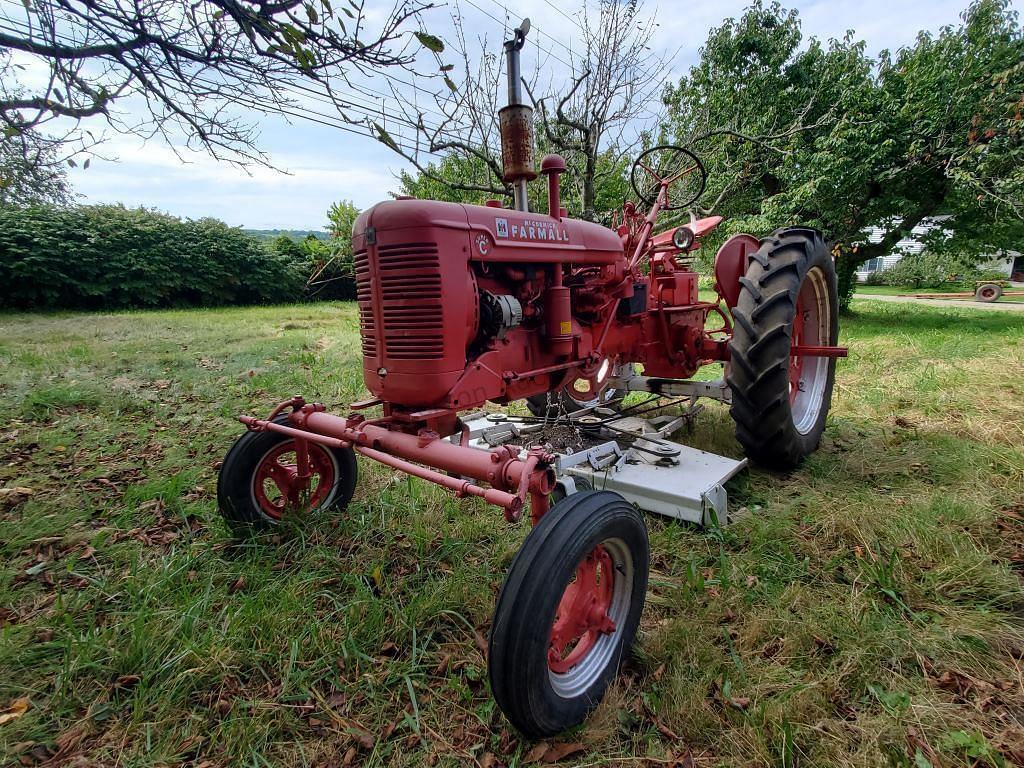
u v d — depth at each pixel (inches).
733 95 370.3
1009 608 80.4
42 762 58.7
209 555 94.7
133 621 75.6
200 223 644.1
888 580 83.3
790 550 94.7
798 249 122.5
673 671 70.2
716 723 62.5
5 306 530.3
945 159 335.0
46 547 99.2
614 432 130.3
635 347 131.8
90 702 66.2
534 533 62.0
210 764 58.6
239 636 73.7
